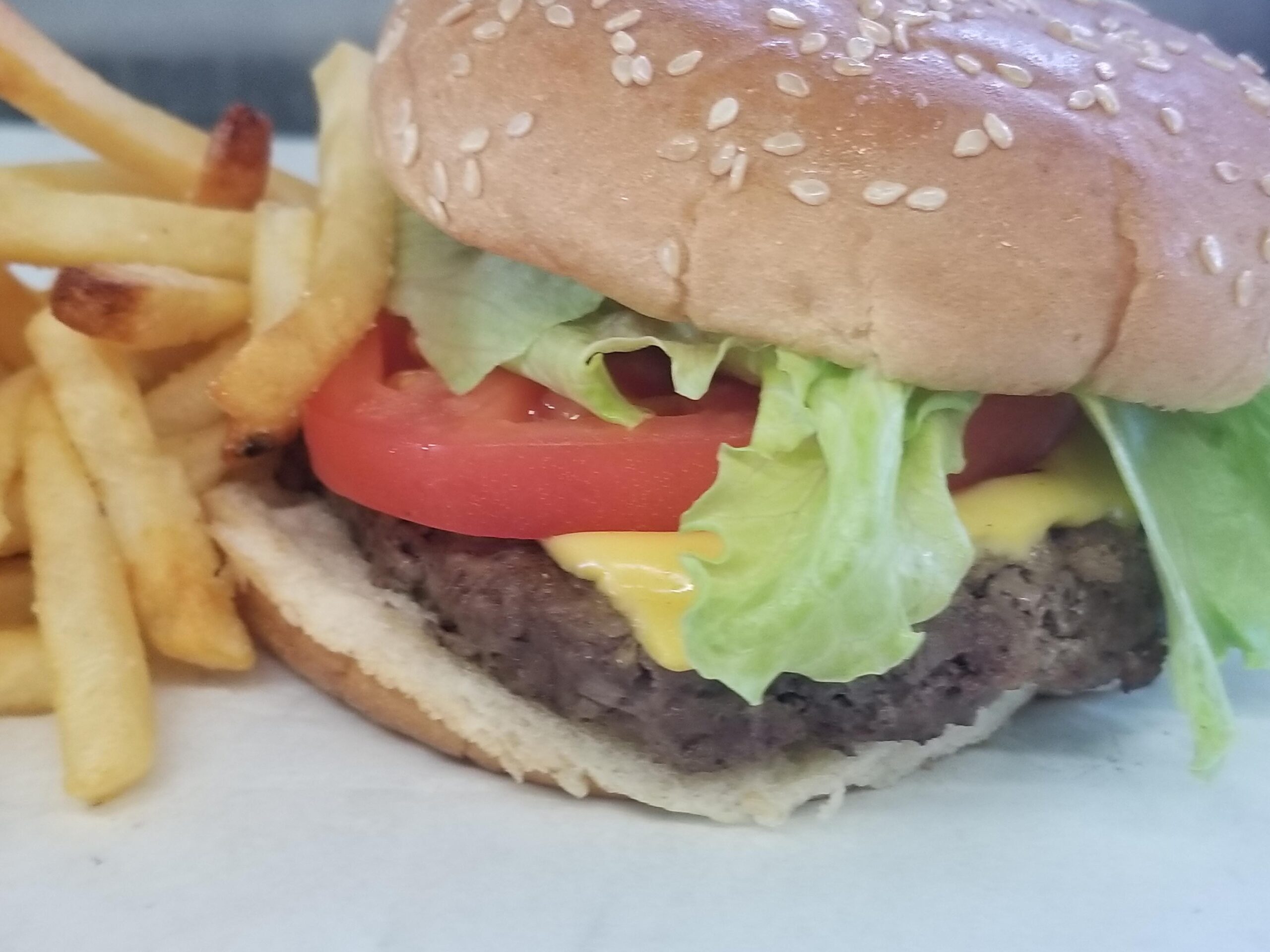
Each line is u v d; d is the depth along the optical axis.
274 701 0.16
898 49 0.13
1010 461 0.15
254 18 0.40
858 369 0.13
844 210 0.13
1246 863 0.14
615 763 0.14
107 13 0.39
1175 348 0.13
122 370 0.17
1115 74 0.14
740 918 0.13
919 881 0.13
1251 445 0.15
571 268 0.13
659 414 0.15
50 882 0.13
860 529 0.12
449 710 0.15
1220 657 0.15
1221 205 0.13
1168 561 0.14
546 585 0.14
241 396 0.15
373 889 0.13
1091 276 0.13
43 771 0.15
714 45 0.13
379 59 0.16
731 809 0.14
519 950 0.12
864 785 0.15
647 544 0.14
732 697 0.14
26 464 0.16
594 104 0.13
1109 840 0.14
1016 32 0.14
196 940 0.12
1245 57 0.16
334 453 0.16
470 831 0.14
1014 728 0.16
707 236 0.13
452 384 0.15
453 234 0.14
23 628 0.16
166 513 0.16
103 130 0.18
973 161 0.13
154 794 0.14
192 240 0.17
